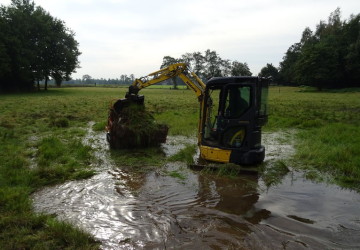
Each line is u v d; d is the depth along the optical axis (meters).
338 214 5.24
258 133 7.86
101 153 9.21
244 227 4.74
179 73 9.52
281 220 4.98
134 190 6.28
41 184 6.51
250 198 5.93
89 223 4.82
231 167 7.40
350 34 71.75
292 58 93.00
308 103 28.72
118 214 5.16
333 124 13.71
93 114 18.81
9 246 3.99
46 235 4.28
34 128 13.34
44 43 52.56
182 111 20.03
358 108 23.45
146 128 9.73
